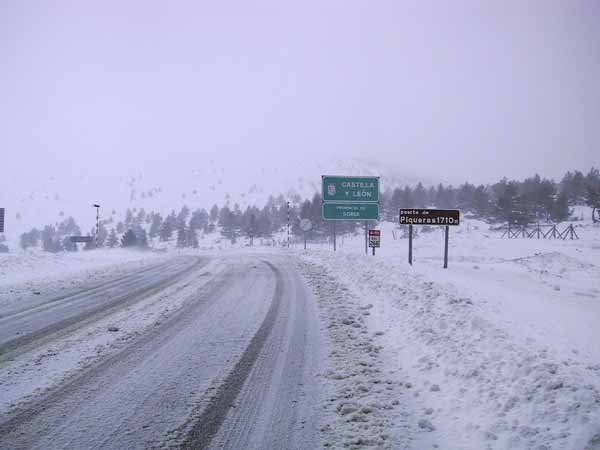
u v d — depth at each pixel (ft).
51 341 23.29
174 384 16.96
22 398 15.64
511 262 66.23
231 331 25.25
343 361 19.35
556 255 67.15
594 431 10.69
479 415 13.06
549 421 11.68
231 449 12.02
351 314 29.12
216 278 51.19
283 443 12.32
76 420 13.87
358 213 75.00
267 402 15.17
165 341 23.18
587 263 62.69
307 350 21.21
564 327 20.89
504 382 14.57
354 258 60.95
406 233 203.82
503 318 22.02
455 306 24.80
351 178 75.15
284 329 25.52
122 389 16.47
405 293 32.01
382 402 14.88
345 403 14.94
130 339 23.63
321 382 16.97
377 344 21.85
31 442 12.45
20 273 56.80
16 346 22.35
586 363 15.31
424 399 15.01
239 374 18.02
